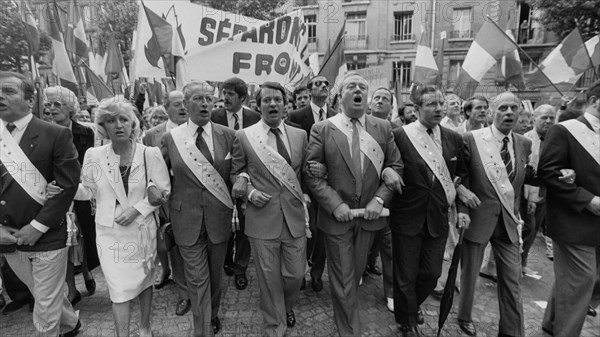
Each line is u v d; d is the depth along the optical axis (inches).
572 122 98.2
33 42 179.6
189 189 99.7
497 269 106.7
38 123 88.4
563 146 97.1
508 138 107.3
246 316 117.6
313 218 128.7
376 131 102.0
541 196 148.5
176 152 99.9
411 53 488.7
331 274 102.2
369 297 132.0
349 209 96.7
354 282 101.8
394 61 495.8
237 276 136.4
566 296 99.3
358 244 101.6
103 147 93.8
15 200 85.8
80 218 121.8
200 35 167.0
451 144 104.8
